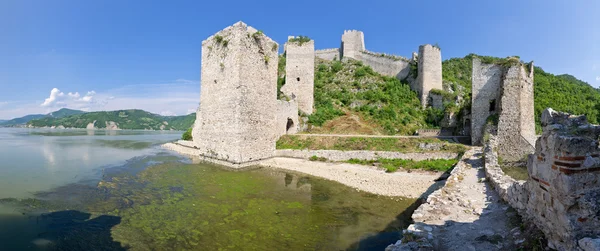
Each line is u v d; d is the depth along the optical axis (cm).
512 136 1945
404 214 1326
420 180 1764
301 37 3972
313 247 997
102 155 3212
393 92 4172
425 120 3794
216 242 1021
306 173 2227
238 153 2459
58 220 1198
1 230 1093
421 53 4125
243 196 1584
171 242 1016
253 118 2623
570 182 475
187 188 1730
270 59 2831
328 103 3916
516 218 714
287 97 3588
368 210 1378
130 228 1127
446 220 754
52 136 7200
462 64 6144
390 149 2345
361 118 3612
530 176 647
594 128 498
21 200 1452
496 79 2108
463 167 1415
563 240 491
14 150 3684
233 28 2559
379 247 998
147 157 3048
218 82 2700
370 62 5150
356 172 2061
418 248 569
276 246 999
